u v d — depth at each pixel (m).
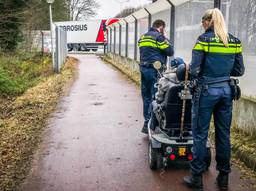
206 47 4.43
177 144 5.14
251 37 6.60
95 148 6.58
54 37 20.09
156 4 12.60
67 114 9.51
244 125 6.66
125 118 8.97
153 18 14.22
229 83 4.60
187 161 5.66
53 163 5.84
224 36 4.44
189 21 9.48
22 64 21.14
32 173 5.44
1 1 19.75
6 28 21.80
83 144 6.82
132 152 6.35
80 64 29.38
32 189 4.90
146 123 7.36
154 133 5.55
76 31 54.69
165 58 7.24
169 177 5.27
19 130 7.82
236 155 5.92
